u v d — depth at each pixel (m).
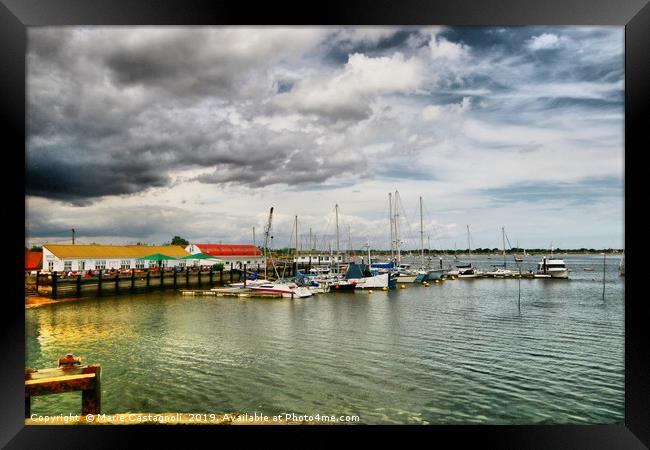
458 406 11.14
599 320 23.66
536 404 11.35
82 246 43.81
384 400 11.44
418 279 48.12
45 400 10.75
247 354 15.64
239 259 60.16
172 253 52.34
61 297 31.89
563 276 53.66
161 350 16.20
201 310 27.23
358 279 40.88
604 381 13.13
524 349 16.84
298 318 24.02
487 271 61.22
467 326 21.66
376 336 19.00
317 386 12.34
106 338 18.41
